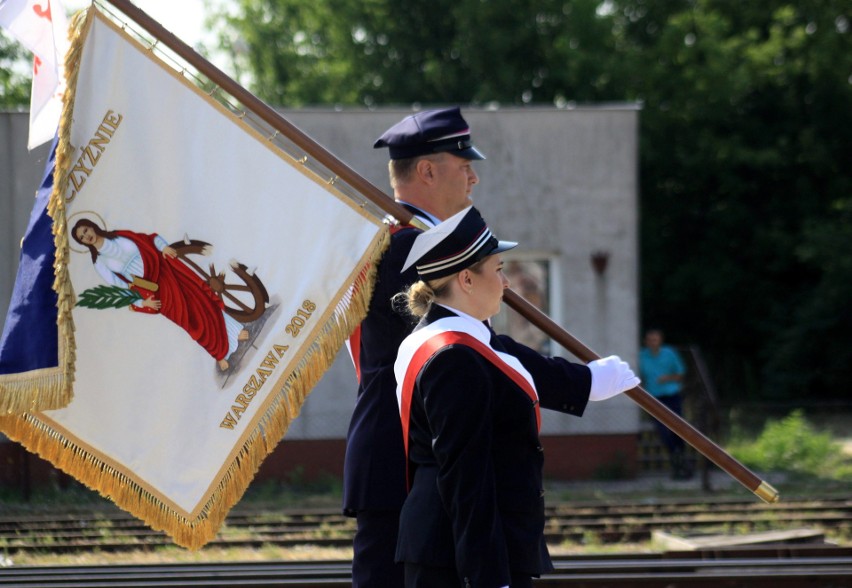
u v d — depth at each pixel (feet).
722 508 70.69
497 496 19.81
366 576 23.81
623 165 94.84
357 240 24.70
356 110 92.22
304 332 24.36
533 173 94.43
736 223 189.16
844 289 171.32
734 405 147.23
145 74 24.48
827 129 189.98
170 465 23.97
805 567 47.09
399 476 23.58
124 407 23.95
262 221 24.64
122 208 24.18
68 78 23.85
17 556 53.83
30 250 23.85
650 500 79.77
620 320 94.73
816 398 178.29
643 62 188.03
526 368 22.33
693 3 202.49
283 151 24.81
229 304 24.38
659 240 193.26
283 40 220.02
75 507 75.87
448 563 19.80
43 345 22.91
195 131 24.66
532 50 191.21
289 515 68.59
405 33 198.90
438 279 20.77
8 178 87.25
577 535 60.75
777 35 189.78
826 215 188.03
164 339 24.16
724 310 192.24
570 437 92.94
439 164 25.57
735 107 192.34
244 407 24.16
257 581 42.80
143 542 56.95
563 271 94.43
